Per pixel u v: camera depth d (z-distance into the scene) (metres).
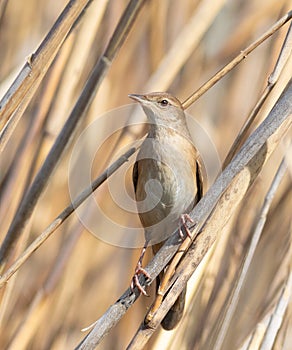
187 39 8.50
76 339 9.95
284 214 9.74
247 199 9.40
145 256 10.34
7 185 8.80
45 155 8.61
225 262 9.03
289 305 8.48
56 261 8.49
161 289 6.65
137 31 10.63
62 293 9.79
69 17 5.94
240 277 8.17
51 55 6.04
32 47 10.56
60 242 10.32
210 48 11.02
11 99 6.02
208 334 8.60
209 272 8.52
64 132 7.55
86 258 9.91
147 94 8.47
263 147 6.71
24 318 8.38
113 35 7.64
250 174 6.67
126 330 10.23
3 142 6.45
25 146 8.80
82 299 10.06
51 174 7.56
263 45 10.58
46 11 11.04
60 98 8.64
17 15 10.75
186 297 7.91
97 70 7.60
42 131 8.69
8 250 7.65
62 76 8.63
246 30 10.66
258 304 9.50
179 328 8.43
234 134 10.65
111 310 6.68
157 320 6.61
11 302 10.14
